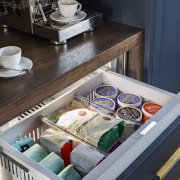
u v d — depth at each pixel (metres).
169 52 1.59
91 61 1.17
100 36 1.35
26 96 0.97
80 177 0.89
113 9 1.47
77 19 1.29
